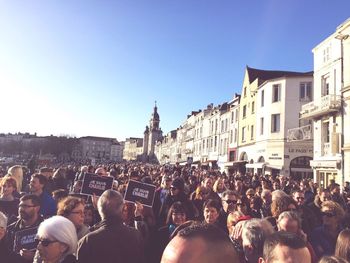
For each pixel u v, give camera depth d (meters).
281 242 2.73
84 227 4.97
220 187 10.57
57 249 3.76
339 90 24.75
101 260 4.06
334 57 25.56
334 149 24.39
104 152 180.38
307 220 6.55
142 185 6.60
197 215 6.94
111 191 4.57
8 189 6.52
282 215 4.61
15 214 6.33
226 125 51.91
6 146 135.38
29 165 22.41
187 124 79.94
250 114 41.97
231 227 5.27
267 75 44.38
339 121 24.58
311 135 33.62
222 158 52.47
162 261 1.75
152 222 6.52
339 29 24.72
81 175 11.43
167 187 8.98
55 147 125.38
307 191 12.03
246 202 8.77
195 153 70.12
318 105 26.72
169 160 106.00
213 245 1.70
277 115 36.19
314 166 27.47
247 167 39.72
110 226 4.32
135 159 166.50
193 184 13.28
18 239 4.38
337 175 24.48
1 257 4.24
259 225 3.87
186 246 1.70
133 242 4.33
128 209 6.46
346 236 3.71
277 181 15.27
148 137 155.50
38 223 5.16
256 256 3.70
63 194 6.62
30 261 4.30
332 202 5.59
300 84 34.97
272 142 35.94
